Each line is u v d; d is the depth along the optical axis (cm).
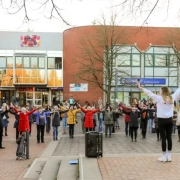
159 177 666
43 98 4447
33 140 1645
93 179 652
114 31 3372
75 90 4025
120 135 1839
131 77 3859
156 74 4012
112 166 781
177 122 1502
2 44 4347
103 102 3941
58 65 4397
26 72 4338
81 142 1543
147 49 3988
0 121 1357
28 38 4359
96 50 3588
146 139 1625
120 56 3897
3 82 4328
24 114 1410
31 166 957
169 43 3747
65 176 753
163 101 781
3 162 1031
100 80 3891
